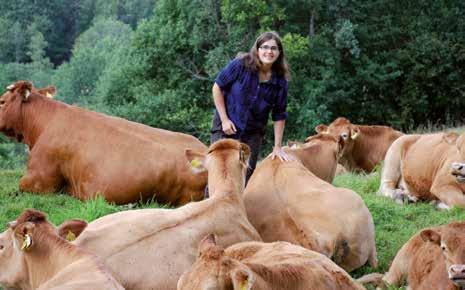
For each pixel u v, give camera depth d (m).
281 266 4.98
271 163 7.57
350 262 7.12
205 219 6.11
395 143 11.60
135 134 9.48
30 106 10.09
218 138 8.16
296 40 30.78
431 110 34.62
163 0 33.72
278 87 8.03
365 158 15.06
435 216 9.81
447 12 34.41
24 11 91.50
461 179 9.02
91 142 9.52
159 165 9.20
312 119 30.38
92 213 8.45
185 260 5.75
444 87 33.88
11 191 9.86
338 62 32.09
